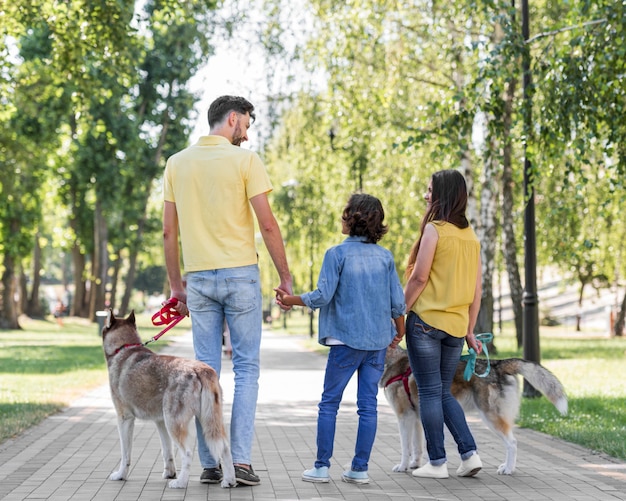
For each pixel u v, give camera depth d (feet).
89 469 25.07
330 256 22.66
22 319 198.49
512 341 113.50
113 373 22.98
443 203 23.88
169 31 99.19
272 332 181.16
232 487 21.83
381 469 25.22
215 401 21.34
